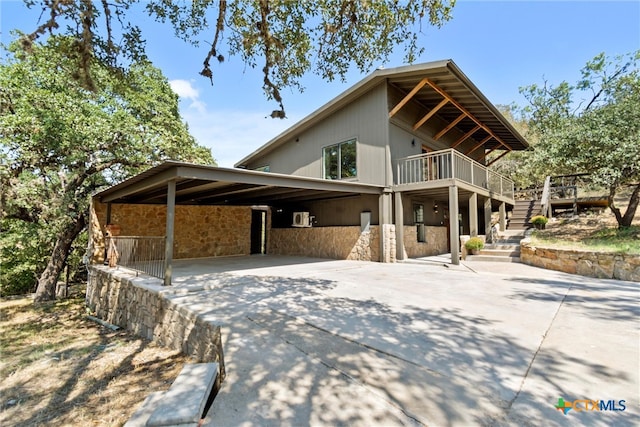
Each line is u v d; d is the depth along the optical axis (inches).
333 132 439.2
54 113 332.8
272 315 149.8
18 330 263.4
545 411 73.0
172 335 174.4
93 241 347.3
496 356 103.3
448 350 108.1
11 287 527.5
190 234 418.6
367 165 391.5
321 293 197.8
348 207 407.2
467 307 163.8
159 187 265.0
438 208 489.1
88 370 156.8
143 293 215.0
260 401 79.7
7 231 488.1
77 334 243.1
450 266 315.3
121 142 397.4
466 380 87.7
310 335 123.3
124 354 177.9
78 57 159.5
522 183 703.7
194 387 87.2
